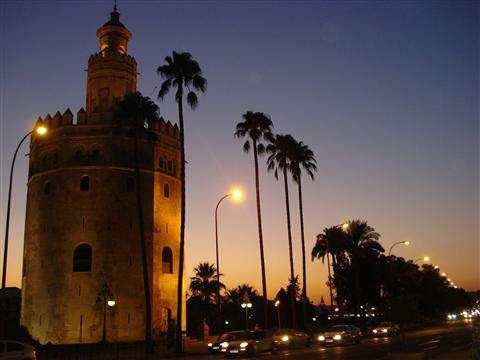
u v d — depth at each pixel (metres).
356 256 70.62
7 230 30.80
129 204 56.91
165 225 59.19
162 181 60.12
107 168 56.84
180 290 41.22
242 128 58.03
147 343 41.75
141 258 55.97
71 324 52.75
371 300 71.38
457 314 144.12
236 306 91.75
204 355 37.84
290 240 60.06
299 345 40.38
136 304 54.38
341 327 42.91
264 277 52.88
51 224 55.97
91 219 55.47
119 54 64.88
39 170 59.19
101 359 37.28
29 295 56.25
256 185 55.72
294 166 64.00
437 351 28.86
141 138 59.19
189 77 45.94
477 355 10.72
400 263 84.25
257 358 31.16
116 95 63.44
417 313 22.84
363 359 25.86
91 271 53.97
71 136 57.75
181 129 44.88
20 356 29.28
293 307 57.62
